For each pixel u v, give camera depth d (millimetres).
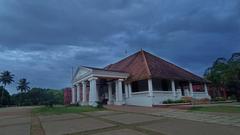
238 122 13227
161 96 29109
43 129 12883
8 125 15555
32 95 110500
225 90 40188
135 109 23047
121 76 31859
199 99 32344
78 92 36500
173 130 11328
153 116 17219
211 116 15969
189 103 28359
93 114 19750
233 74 36438
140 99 29625
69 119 16984
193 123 13477
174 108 22469
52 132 11820
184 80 32188
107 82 34844
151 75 28469
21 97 107875
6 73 97625
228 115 16016
